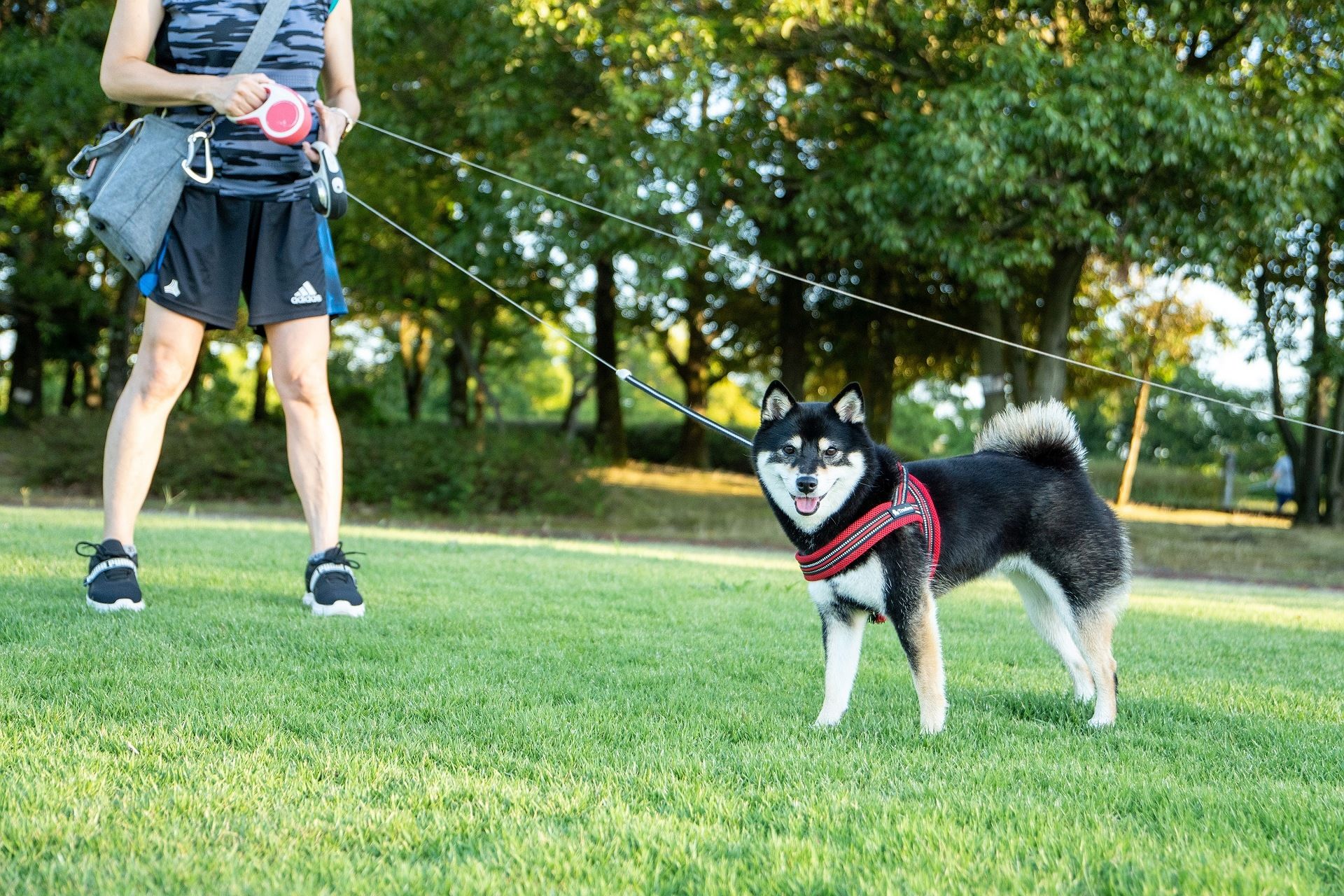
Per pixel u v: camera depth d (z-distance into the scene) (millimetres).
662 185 13461
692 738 3354
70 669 3785
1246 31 13305
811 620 6207
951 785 2932
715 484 22859
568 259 14539
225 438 18078
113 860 2148
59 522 10469
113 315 22250
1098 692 4066
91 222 4883
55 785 2570
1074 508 4203
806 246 14047
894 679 4672
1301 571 14508
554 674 4266
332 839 2332
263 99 4805
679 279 13930
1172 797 2824
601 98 14914
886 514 3791
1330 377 19141
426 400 47188
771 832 2457
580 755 3094
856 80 14602
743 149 14555
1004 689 4562
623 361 41781
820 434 3977
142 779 2676
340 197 5098
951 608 7309
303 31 5168
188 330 5160
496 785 2746
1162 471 33031
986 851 2352
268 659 4176
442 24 15758
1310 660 5605
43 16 19797
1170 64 12453
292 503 17562
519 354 27422
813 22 13859
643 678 4277
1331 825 2633
